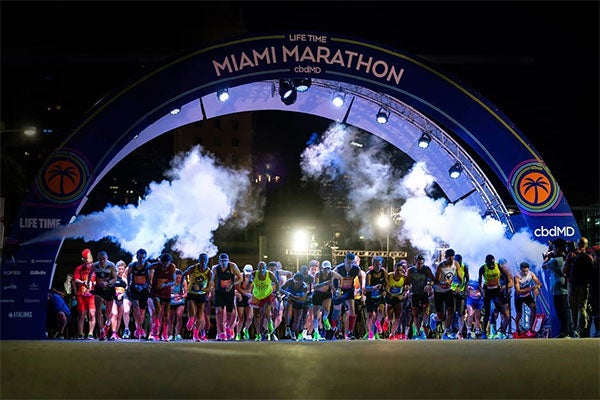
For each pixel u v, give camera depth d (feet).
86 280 50.11
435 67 54.13
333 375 27.78
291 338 53.88
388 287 53.16
